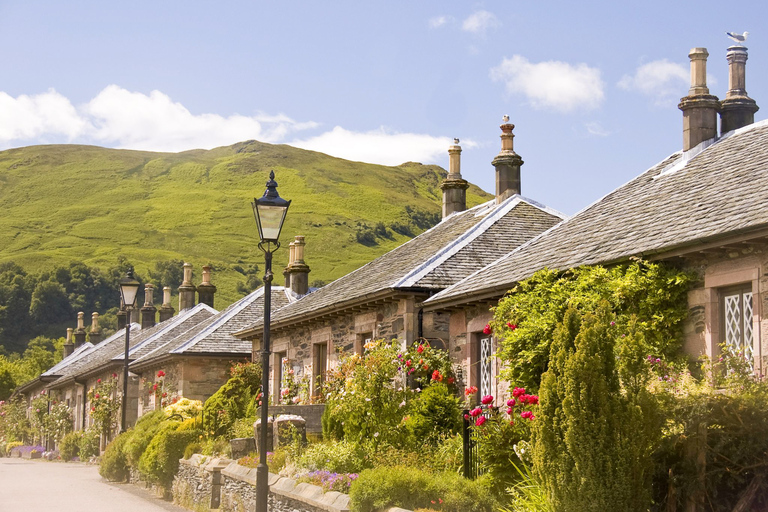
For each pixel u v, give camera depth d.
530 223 20.38
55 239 162.25
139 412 34.47
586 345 8.49
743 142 14.24
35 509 17.09
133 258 147.00
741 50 15.81
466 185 25.30
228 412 21.08
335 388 16.84
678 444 8.61
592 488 8.27
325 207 177.50
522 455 10.48
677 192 13.64
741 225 10.05
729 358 9.74
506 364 14.01
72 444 38.47
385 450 13.95
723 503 8.24
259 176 197.00
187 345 28.33
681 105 15.74
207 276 39.56
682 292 11.18
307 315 20.98
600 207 15.56
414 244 23.25
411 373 16.72
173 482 19.34
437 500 10.91
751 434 8.16
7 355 102.56
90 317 113.25
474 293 14.71
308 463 14.18
